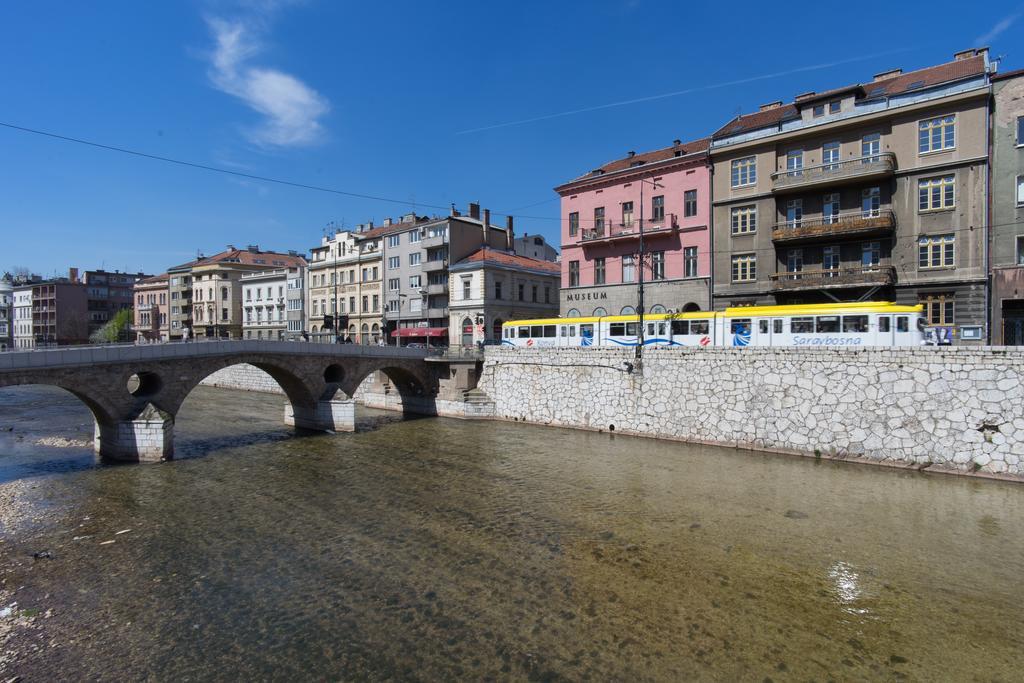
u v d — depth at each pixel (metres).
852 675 9.88
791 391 26.53
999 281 28.12
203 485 22.73
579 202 45.44
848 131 32.72
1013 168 27.97
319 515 18.84
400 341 63.47
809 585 13.37
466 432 35.00
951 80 29.33
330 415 36.19
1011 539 16.00
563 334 39.25
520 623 11.69
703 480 22.58
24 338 118.19
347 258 69.31
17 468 25.80
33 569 14.68
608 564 14.65
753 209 36.31
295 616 12.09
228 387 64.75
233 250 95.94
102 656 10.66
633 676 9.80
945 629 11.42
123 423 27.20
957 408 22.31
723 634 11.23
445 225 57.56
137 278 129.25
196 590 13.39
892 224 30.73
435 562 14.91
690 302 38.94
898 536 16.34
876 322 26.33
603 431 33.94
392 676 9.87
